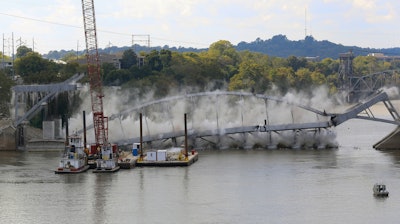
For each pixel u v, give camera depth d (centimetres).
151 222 18100
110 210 19338
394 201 19888
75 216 18800
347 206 19388
